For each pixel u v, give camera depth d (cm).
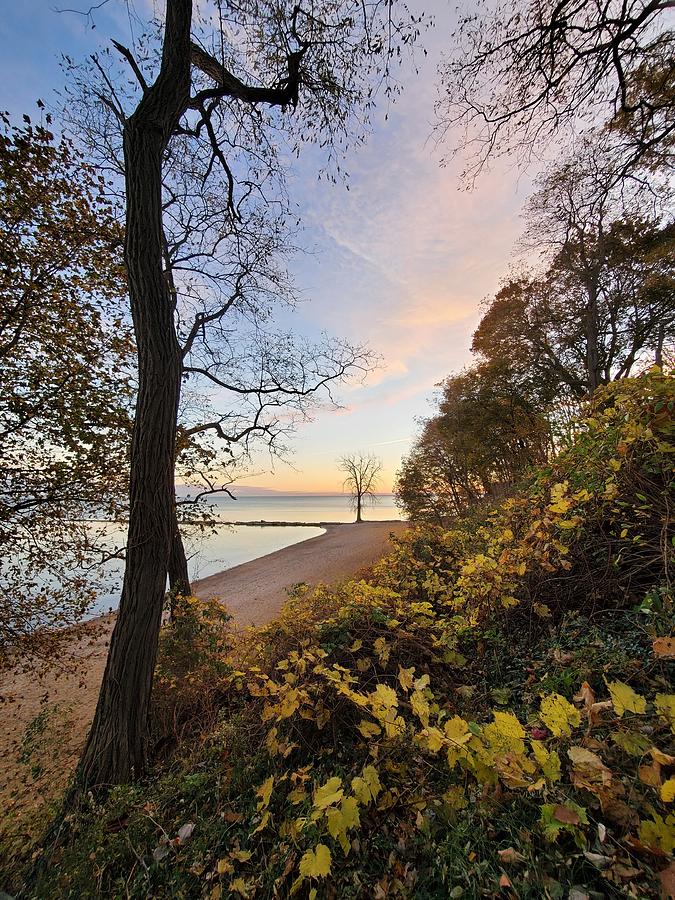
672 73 482
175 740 307
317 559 1723
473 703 204
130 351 619
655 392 234
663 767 108
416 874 124
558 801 112
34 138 469
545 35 436
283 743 198
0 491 529
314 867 111
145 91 317
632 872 91
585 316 1245
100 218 568
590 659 180
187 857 171
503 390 1372
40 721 421
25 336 540
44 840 227
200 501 657
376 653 250
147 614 297
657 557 199
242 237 707
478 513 747
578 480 271
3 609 517
